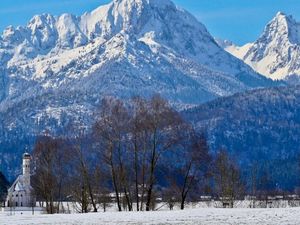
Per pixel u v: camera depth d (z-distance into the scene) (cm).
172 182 15862
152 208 16075
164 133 15212
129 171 15762
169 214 12038
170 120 15262
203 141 15762
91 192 15900
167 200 17188
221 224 10094
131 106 16225
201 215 11562
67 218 11906
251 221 10331
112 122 15412
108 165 15825
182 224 10256
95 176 16475
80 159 16300
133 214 12350
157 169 15812
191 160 15562
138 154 15400
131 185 16138
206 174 16025
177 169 15675
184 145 15525
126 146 15450
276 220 10319
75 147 17388
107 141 15362
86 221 11162
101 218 11644
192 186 16212
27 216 12938
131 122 15350
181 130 15400
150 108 15350
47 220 11588
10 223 11144
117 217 11744
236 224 10025
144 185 15688
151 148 15212
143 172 15250
